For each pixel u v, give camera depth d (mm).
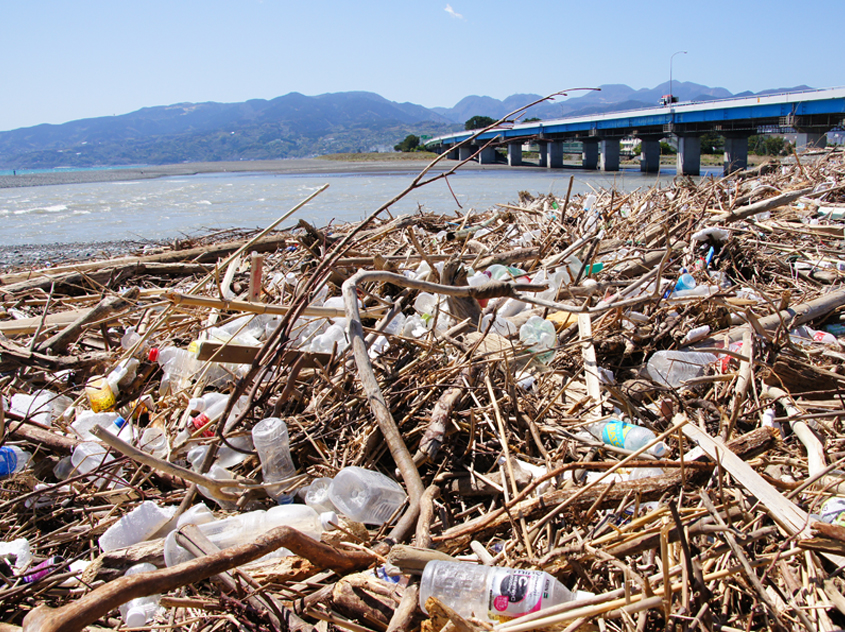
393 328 4711
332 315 4172
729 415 3369
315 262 5781
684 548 1821
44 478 3531
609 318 4348
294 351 3850
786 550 2234
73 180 70438
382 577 2303
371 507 2738
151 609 2375
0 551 2729
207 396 3730
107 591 1594
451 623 1708
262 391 3664
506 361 3312
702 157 61406
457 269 4316
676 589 1989
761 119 42188
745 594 2176
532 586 1892
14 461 3340
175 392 4051
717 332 4324
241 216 21000
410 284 3076
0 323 5348
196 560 1805
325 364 3992
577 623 1761
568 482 2814
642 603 1744
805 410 3256
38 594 2447
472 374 3533
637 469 2828
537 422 3340
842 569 2145
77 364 4406
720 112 44094
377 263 5020
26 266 9992
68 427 3797
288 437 3207
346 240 3334
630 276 5742
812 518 2277
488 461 3191
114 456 3393
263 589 2115
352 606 2070
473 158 3344
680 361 3715
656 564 2213
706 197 8102
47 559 2760
